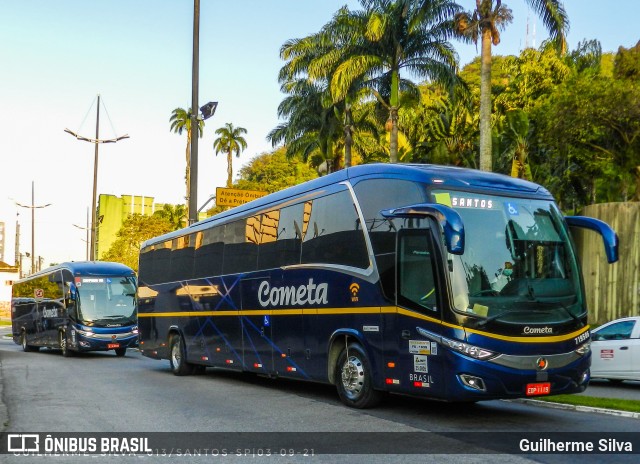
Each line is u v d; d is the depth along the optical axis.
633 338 15.53
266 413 11.38
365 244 11.27
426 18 29.81
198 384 16.20
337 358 12.07
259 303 14.58
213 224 17.19
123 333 27.72
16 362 24.66
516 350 9.41
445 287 9.63
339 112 38.38
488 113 25.86
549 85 40.03
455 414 10.94
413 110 36.16
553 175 35.91
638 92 27.84
